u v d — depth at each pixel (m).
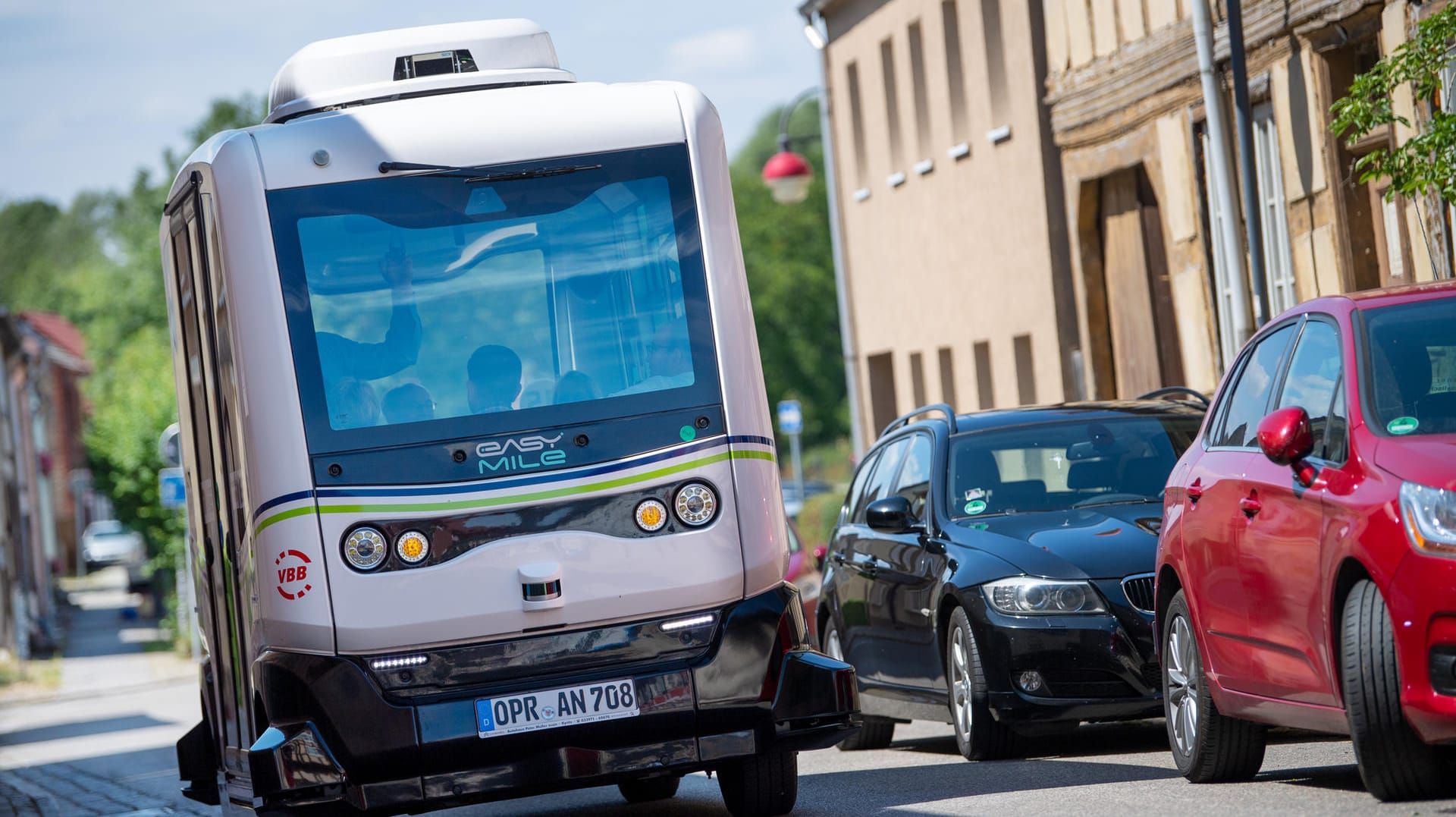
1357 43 28.95
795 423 72.81
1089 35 40.75
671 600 14.81
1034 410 21.69
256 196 14.97
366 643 14.45
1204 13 29.66
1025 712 18.11
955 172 49.41
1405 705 11.84
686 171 15.52
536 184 15.27
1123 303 41.75
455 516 14.62
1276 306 32.69
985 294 48.25
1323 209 30.14
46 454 148.25
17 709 58.41
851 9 57.19
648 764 14.79
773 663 15.02
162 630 96.88
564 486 14.74
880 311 57.31
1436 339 13.24
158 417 87.94
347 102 16.12
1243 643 14.12
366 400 14.76
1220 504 14.52
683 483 14.95
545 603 14.56
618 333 15.12
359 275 14.95
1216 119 29.83
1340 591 12.52
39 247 189.75
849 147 58.75
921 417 22.89
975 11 47.06
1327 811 12.72
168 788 27.95
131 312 162.88
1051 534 18.88
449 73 16.50
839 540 23.48
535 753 14.56
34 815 24.98
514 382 14.90
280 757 14.35
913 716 20.97
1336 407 13.27
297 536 14.52
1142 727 20.92
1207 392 36.72
